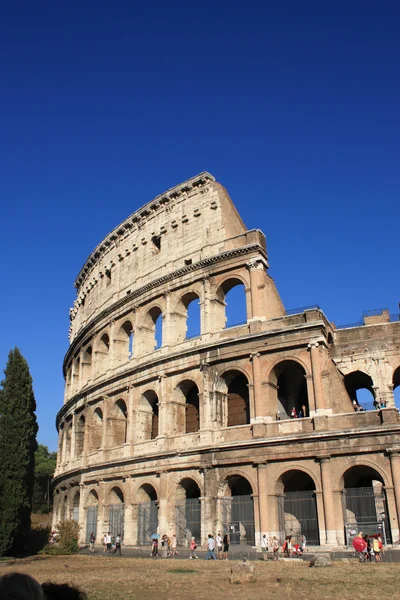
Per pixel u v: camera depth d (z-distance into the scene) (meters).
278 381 65.62
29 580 6.23
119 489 70.44
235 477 58.31
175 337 69.00
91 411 80.81
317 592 28.16
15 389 65.56
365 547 42.19
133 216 81.88
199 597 28.14
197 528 58.91
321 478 52.56
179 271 69.81
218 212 70.31
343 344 62.75
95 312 88.44
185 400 67.00
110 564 47.97
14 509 60.25
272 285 65.50
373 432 51.47
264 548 51.72
